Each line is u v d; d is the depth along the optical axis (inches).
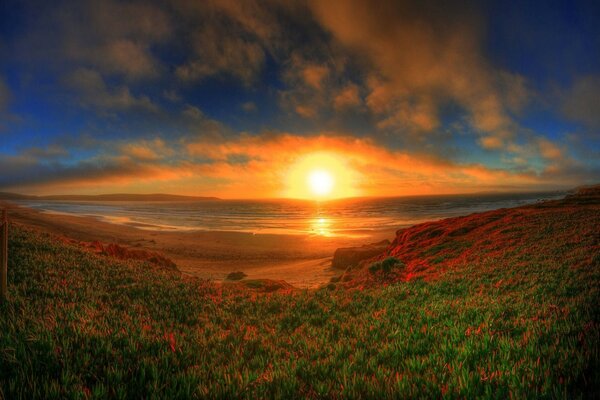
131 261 712.4
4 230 289.1
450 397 154.4
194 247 2439.7
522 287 432.8
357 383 172.6
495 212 1384.1
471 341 228.2
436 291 485.1
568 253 587.8
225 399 159.9
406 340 257.8
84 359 184.2
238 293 526.6
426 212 6451.8
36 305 289.7
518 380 162.4
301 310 413.4
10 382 152.9
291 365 207.2
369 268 788.6
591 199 1584.6
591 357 181.9
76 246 786.8
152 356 204.2
